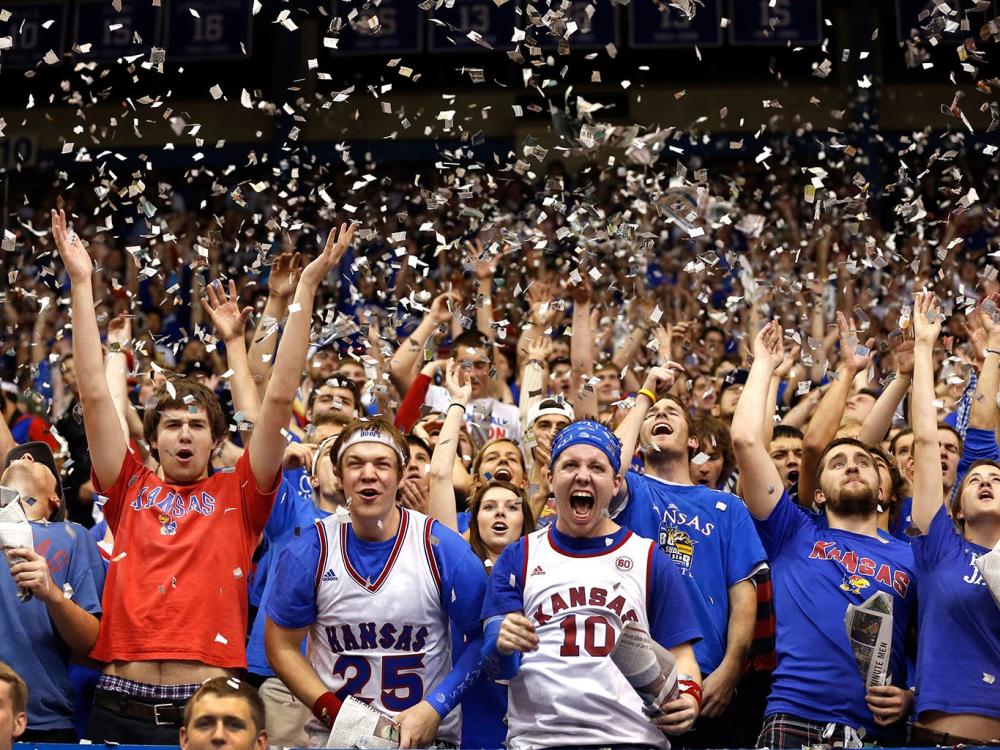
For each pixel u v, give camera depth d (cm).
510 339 742
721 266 723
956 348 649
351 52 1284
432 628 366
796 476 506
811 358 514
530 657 353
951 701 381
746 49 1277
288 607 364
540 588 358
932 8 497
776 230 988
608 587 355
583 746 344
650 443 441
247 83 1298
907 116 1241
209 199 1215
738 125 1256
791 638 407
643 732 346
